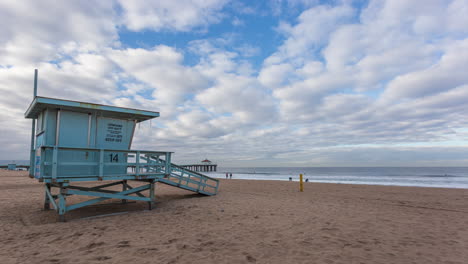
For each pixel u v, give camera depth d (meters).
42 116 8.30
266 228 6.57
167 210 9.12
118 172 8.90
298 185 21.31
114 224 6.95
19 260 4.29
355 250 4.92
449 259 4.50
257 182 25.45
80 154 8.09
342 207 9.84
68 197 12.19
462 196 13.70
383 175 58.56
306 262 4.29
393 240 5.59
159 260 4.31
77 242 5.30
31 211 8.77
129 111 8.79
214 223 7.11
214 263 4.20
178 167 11.58
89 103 8.02
